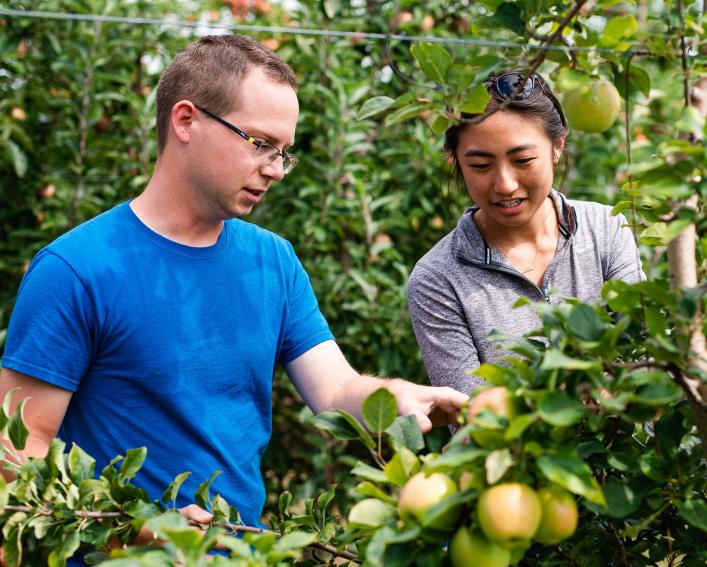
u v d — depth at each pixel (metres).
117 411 1.68
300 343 1.93
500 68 1.32
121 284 1.66
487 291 1.91
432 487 1.12
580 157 4.30
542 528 1.12
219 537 1.10
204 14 4.46
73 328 1.62
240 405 1.79
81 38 3.88
